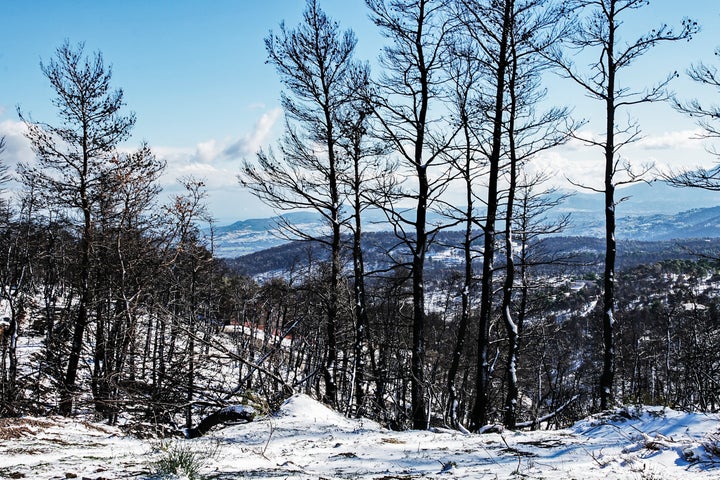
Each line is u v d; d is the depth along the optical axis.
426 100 11.33
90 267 17.12
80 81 16.84
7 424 5.98
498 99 10.66
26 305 22.31
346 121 12.55
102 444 5.68
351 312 13.74
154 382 11.80
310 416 8.21
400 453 5.38
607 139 10.59
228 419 8.77
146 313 13.63
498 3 10.24
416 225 11.60
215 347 11.94
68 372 15.88
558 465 4.12
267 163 13.01
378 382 12.39
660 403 8.05
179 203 18.02
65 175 17.23
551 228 12.52
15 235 24.53
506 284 11.91
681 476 3.46
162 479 3.42
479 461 4.61
